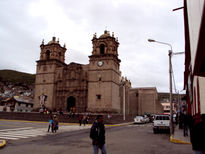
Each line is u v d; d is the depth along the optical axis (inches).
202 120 208.5
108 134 833.5
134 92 3110.2
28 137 695.7
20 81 6776.6
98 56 2256.4
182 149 487.8
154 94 3014.3
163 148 498.6
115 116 1940.2
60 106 2362.2
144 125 1494.8
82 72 2367.1
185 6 613.3
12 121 1583.4
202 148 201.6
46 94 2427.4
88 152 436.5
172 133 766.5
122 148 490.6
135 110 3046.3
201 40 172.6
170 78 836.0
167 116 972.6
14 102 3248.0
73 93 2340.1
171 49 863.1
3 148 483.5
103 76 2190.0
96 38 2337.6
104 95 2140.7
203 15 138.1
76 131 932.6
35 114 1891.0
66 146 515.8
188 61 917.2
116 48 2388.0
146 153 431.2
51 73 2460.6
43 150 458.6
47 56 2613.2
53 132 866.1
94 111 2132.1
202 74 301.1
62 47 2672.2
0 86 5999.0
